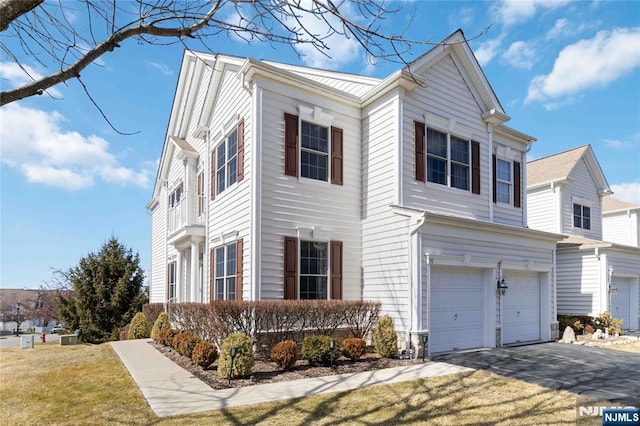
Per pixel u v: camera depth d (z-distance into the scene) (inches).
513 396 261.0
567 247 685.3
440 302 421.1
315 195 440.8
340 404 242.1
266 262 397.1
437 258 410.3
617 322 611.8
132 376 324.2
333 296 439.2
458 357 395.9
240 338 319.6
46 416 230.5
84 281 850.8
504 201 574.2
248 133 424.2
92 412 233.5
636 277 709.9
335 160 461.4
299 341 382.3
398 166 432.5
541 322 531.2
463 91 512.7
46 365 400.2
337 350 360.8
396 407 237.1
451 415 224.2
